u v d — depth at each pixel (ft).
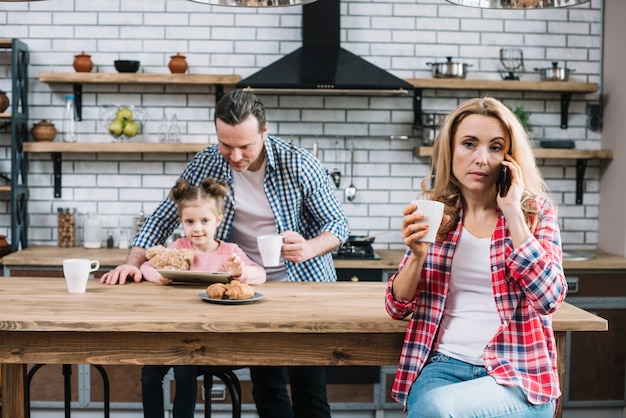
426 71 16.92
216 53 16.74
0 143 16.61
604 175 17.04
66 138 16.25
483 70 17.02
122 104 16.72
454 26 16.92
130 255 10.18
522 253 6.91
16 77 15.78
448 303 7.59
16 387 8.29
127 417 14.96
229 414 15.06
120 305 8.10
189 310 7.89
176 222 10.70
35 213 16.78
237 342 7.68
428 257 7.57
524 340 7.13
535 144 17.24
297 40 16.75
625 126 16.16
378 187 16.97
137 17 16.66
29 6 16.57
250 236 10.52
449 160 7.66
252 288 8.41
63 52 16.65
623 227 16.17
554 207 7.61
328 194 10.50
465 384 6.86
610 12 16.80
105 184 16.79
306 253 9.48
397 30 16.87
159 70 16.72
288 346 7.71
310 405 10.18
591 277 15.19
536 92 17.13
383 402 14.83
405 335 7.75
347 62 15.55
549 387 6.97
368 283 9.75
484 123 7.36
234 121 9.18
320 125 16.81
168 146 15.84
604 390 15.26
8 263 14.69
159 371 9.14
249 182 10.39
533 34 17.03
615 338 15.24
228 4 8.39
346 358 7.75
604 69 17.06
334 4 16.05
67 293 8.76
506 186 7.21
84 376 14.70
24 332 7.63
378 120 16.89
